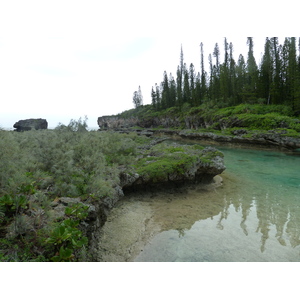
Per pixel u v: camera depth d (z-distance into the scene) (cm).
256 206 901
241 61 5284
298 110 3028
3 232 414
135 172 980
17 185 516
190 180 1137
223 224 740
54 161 775
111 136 1619
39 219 469
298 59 3841
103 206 668
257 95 4119
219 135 3052
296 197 1009
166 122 6281
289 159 1962
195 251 584
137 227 713
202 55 7112
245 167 1644
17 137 1142
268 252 580
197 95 5922
